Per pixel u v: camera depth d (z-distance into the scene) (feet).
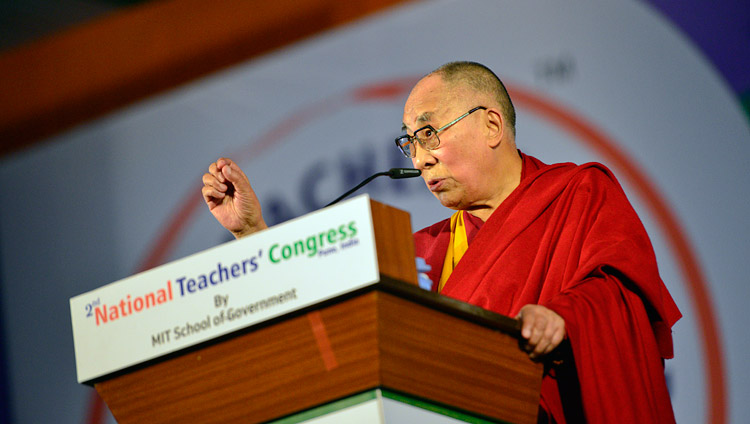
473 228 16.67
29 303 32.96
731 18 23.31
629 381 12.32
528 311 11.57
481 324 10.84
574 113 24.93
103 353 10.82
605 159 24.20
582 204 14.76
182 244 30.86
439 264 16.71
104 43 34.32
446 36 27.66
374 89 28.55
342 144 28.63
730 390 21.15
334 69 29.40
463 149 16.19
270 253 9.97
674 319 13.85
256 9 31.42
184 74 32.35
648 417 12.12
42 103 34.81
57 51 34.91
